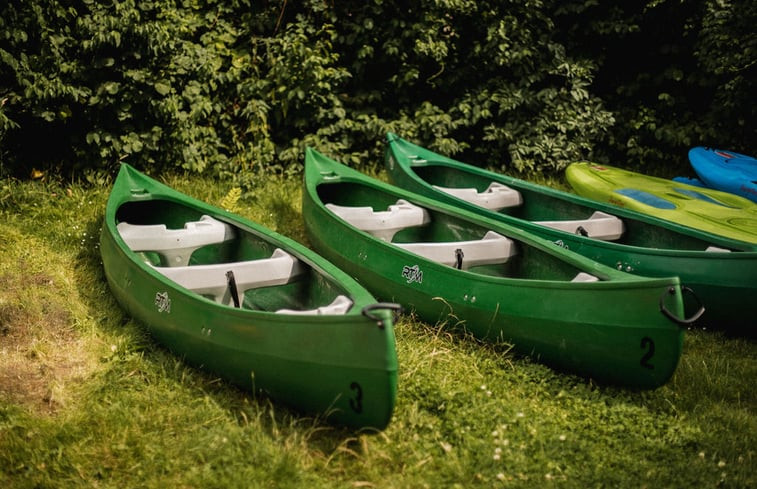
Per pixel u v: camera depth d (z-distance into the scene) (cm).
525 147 862
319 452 373
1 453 358
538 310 455
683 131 891
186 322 433
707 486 356
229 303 501
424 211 632
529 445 388
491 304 476
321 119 839
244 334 401
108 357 452
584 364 448
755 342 529
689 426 411
